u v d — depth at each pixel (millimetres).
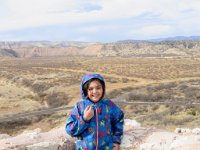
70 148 5465
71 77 77812
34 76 82500
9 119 36531
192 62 117188
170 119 21656
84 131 3463
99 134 3424
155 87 54688
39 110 42250
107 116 3498
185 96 42281
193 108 29766
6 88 65750
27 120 36062
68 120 3520
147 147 5590
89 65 116062
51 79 75000
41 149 5180
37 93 59625
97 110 3449
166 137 5914
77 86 61906
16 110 43375
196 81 62750
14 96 55594
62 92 56312
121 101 42094
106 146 3484
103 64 120125
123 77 76125
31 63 147125
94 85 3408
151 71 89625
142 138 6086
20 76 82188
